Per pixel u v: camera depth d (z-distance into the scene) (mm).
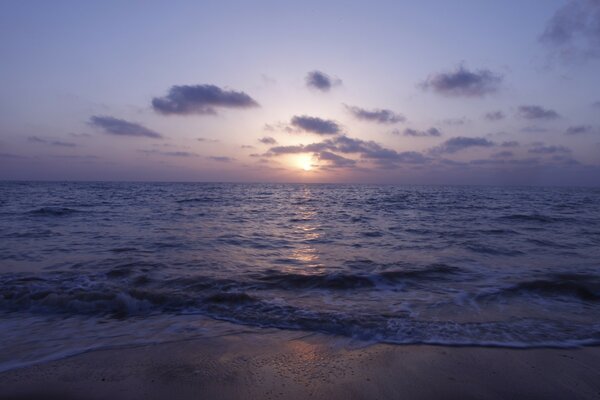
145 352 4449
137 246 11273
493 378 3869
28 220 17797
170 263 9078
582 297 6641
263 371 4004
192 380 3811
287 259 9836
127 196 41969
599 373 3963
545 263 9352
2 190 56844
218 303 6246
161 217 19938
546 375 3928
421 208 28078
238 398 3494
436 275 8172
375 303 6387
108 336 4934
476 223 18047
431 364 4168
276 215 22344
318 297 6750
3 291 6582
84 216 19875
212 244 11914
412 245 11992
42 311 5879
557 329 5184
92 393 3570
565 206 31375
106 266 8602
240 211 24891
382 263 9352
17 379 3801
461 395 3566
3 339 4805
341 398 3502
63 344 4660
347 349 4562
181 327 5266
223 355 4379
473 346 4633
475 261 9570
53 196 40375
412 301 6480
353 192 65812
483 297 6676
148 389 3641
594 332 5074
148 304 6168
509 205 31750
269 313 5832
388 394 3576
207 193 54562
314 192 65625
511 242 12461
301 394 3564
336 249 11352
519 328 5215
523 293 6863
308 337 4934
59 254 9953
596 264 9242
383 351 4500
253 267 8883
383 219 20078
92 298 6250
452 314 5805
